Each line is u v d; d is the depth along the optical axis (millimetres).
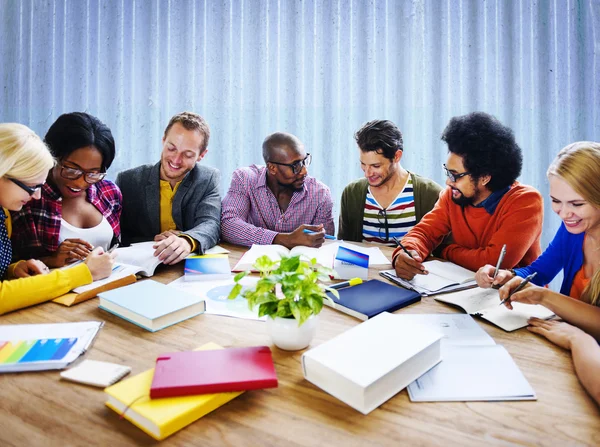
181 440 576
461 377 722
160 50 2416
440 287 1179
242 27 2344
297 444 568
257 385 660
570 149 1040
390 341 742
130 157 2523
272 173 1847
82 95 2518
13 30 2512
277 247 1518
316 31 2283
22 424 607
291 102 2326
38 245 1452
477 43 2205
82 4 2445
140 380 680
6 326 904
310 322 818
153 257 1357
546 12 2174
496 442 570
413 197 1890
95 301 1075
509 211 1422
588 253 1109
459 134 1430
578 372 727
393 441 573
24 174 1050
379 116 2301
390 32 2238
